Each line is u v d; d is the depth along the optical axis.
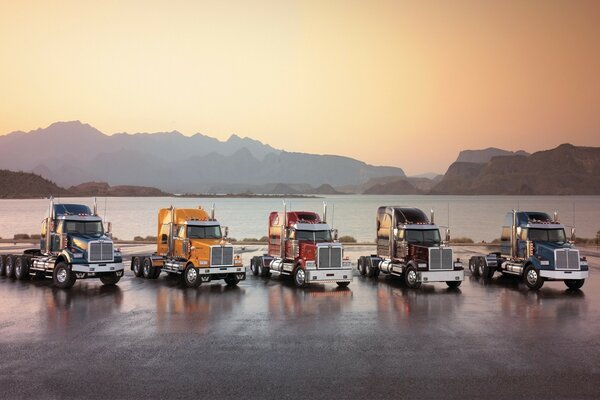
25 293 20.98
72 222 23.25
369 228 94.62
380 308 18.11
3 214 143.88
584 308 18.27
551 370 10.88
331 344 12.98
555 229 23.89
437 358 11.75
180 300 19.52
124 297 20.12
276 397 9.21
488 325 15.31
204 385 9.84
